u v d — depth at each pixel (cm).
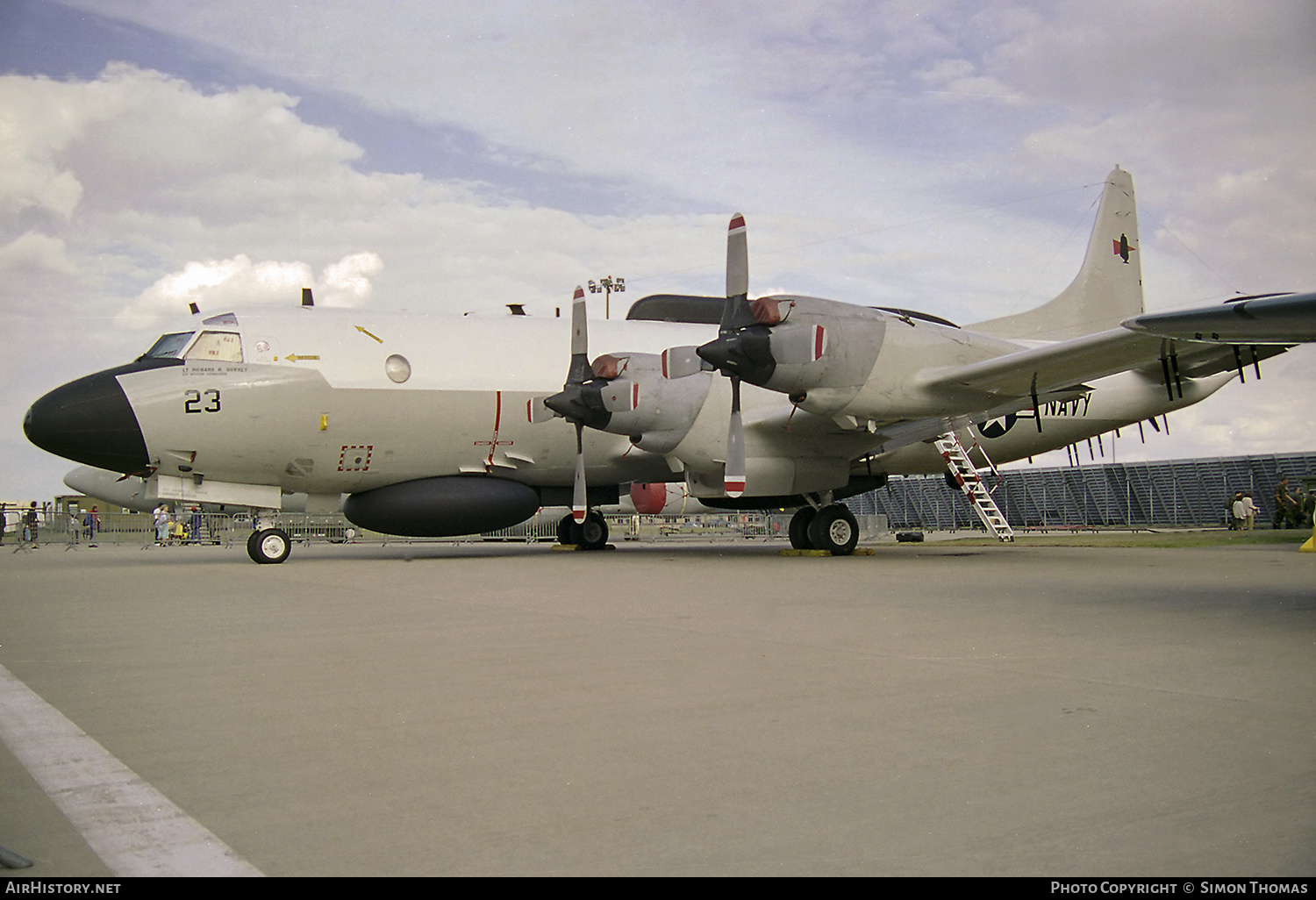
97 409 1421
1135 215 2033
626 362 1530
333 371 1524
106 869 260
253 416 1484
